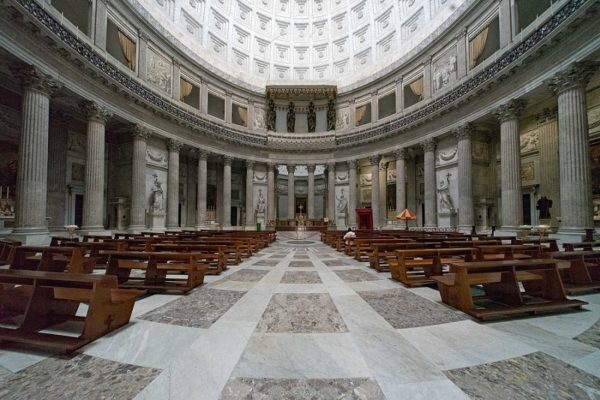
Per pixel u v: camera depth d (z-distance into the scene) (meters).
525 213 15.97
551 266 3.98
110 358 2.48
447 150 17.95
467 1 16.25
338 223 26.11
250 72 27.14
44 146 10.83
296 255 10.12
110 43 15.02
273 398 1.95
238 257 7.87
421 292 4.81
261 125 26.88
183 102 20.80
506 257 5.47
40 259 5.20
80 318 2.90
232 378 2.19
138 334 2.98
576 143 9.94
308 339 2.89
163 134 18.38
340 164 26.62
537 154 15.28
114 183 18.22
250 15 27.12
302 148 26.56
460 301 3.80
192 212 24.86
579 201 9.77
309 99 27.53
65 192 15.85
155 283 5.00
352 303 4.16
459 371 2.28
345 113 26.47
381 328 3.19
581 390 2.03
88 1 13.62
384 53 24.67
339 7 27.59
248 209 25.31
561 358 2.50
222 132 23.33
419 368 2.33
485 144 17.73
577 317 3.57
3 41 9.45
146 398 1.94
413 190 23.47
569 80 10.16
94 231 13.04
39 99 10.73
